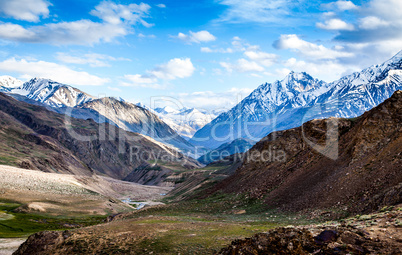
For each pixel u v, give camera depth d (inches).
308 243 805.9
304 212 2033.7
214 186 4601.4
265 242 864.3
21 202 4862.2
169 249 1238.9
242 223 1847.9
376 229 834.8
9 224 3430.1
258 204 2726.4
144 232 1533.0
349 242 765.3
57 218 4311.0
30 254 1481.3
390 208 1222.9
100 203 5393.7
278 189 2829.7
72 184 6609.3
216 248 1173.1
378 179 1771.7
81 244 1438.2
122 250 1311.5
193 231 1503.4
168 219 2081.7
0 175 5757.9
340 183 2063.2
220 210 2851.9
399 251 669.9
